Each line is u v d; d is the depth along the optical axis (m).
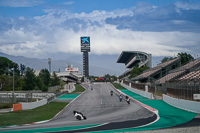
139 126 19.05
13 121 24.67
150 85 58.19
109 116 26.42
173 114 25.86
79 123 21.97
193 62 57.19
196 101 28.06
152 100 44.66
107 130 17.78
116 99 50.66
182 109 30.31
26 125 22.25
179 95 34.44
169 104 36.88
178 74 53.81
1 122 24.06
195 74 42.03
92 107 36.91
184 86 33.81
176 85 38.66
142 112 28.72
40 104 41.72
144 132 16.53
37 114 30.14
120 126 19.36
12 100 50.28
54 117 27.53
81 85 122.38
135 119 23.22
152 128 17.97
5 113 31.72
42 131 18.36
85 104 41.84
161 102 40.31
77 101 48.12
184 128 17.28
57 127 20.05
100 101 46.72
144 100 45.41
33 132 18.08
